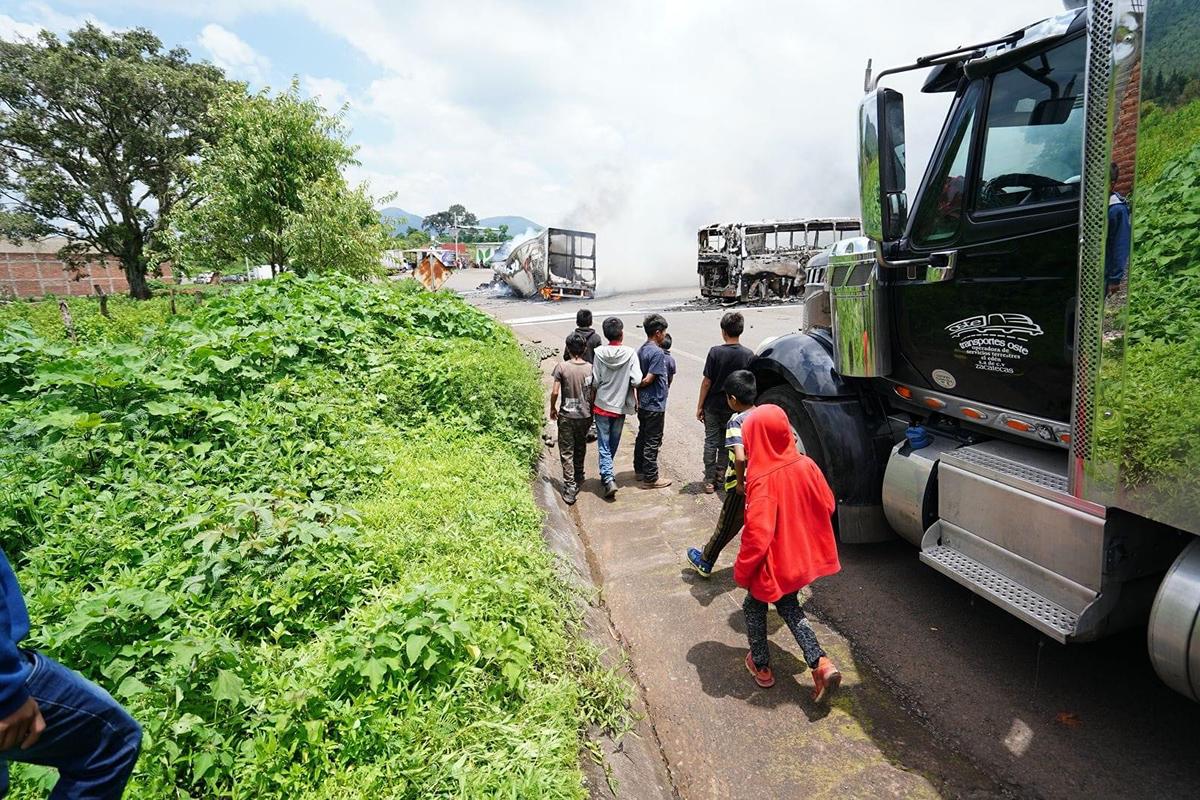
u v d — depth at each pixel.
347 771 2.07
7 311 15.05
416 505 3.93
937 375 3.57
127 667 2.21
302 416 4.85
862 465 4.08
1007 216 2.97
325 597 2.97
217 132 15.23
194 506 3.52
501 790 2.07
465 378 6.10
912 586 4.08
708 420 5.75
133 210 35.72
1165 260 1.99
